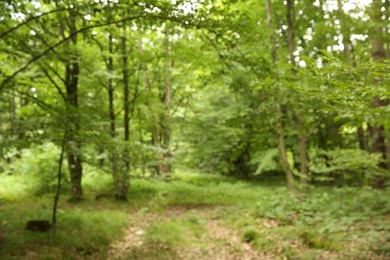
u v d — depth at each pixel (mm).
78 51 10211
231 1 6262
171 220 10227
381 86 3645
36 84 10164
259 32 8438
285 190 13820
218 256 7344
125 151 8828
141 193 14633
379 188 10852
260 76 7781
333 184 14992
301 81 6719
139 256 7246
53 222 7184
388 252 6039
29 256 6293
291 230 8008
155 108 15500
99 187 15492
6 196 13094
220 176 22062
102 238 7879
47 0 5785
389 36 7578
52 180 13648
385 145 10828
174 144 18984
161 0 5605
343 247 6641
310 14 9453
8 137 7051
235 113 16500
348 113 4723
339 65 3545
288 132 11734
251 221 9289
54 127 6969
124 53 12516
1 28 6438
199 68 13953
